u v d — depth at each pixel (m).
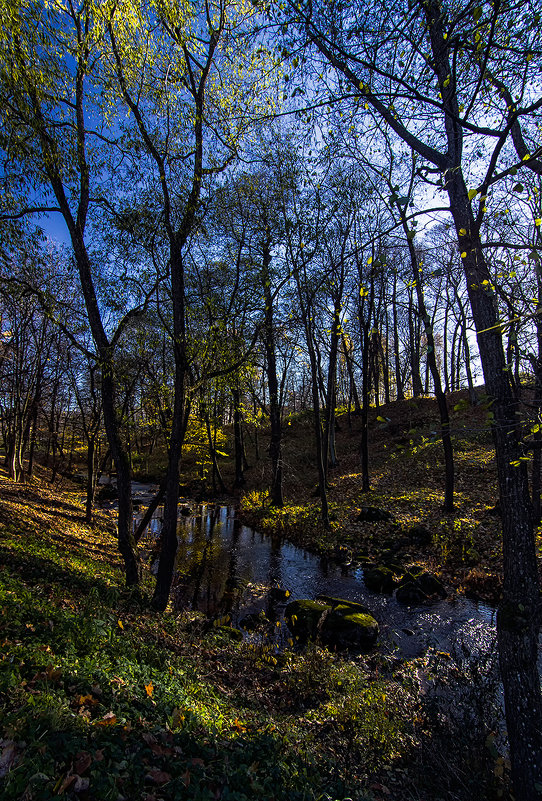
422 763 4.81
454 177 4.24
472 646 7.98
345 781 4.42
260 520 19.38
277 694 6.55
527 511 4.11
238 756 4.15
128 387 10.20
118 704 4.22
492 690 5.23
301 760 4.52
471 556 11.88
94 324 9.28
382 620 9.46
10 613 5.39
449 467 15.20
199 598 11.00
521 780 3.97
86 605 6.77
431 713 5.16
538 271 3.40
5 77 7.41
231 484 29.17
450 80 3.67
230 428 38.72
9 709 3.57
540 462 12.05
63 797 2.81
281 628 9.23
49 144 8.40
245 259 10.62
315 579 12.34
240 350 9.81
